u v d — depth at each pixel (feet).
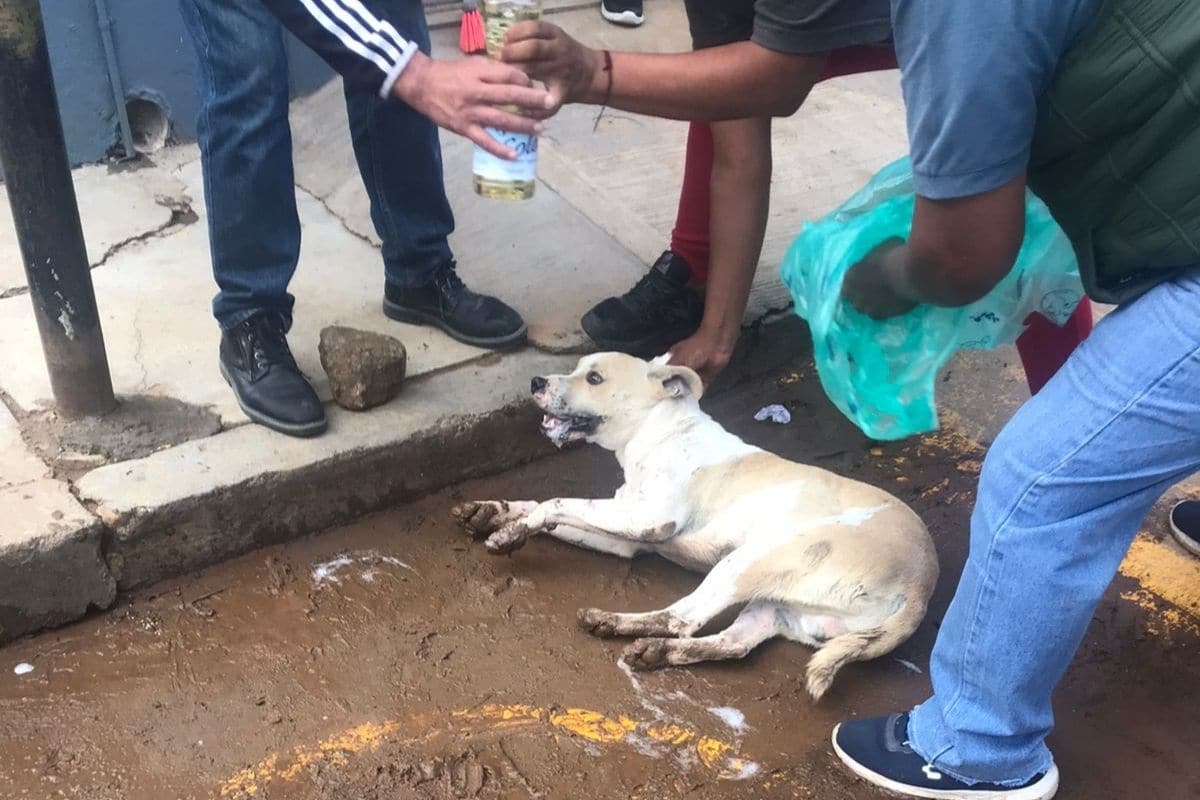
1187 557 9.90
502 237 12.42
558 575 9.36
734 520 8.90
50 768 7.48
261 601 8.92
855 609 8.27
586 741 7.88
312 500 9.49
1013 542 6.33
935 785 7.45
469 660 8.48
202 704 8.00
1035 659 6.61
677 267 11.07
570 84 7.20
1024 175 5.64
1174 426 5.79
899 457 11.03
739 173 10.06
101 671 8.24
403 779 7.52
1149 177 5.42
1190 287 5.69
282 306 9.97
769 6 6.90
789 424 11.40
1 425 9.34
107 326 10.66
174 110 13.60
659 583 9.38
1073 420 6.04
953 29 5.08
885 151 14.61
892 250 7.90
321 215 12.87
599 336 10.98
